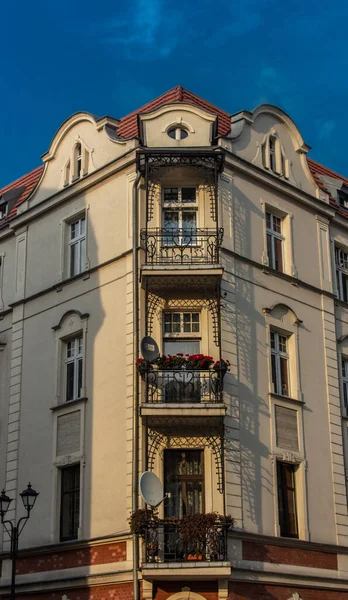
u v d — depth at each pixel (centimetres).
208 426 2177
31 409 2534
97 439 2291
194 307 2303
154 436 2169
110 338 2350
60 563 2270
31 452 2483
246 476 2214
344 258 2881
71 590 2212
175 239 2366
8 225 2822
